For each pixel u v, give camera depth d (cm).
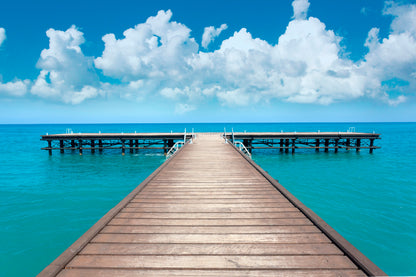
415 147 2981
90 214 882
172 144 2464
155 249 284
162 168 755
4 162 1967
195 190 539
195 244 298
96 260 259
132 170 1650
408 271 557
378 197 1048
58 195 1097
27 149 2841
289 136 2333
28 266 584
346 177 1420
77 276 231
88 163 1919
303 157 2209
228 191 531
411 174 1502
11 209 927
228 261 261
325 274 238
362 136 2383
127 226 348
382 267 571
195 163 873
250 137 2308
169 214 397
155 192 522
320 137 2372
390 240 686
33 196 1080
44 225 791
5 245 671
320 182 1302
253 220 373
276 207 432
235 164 854
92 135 2302
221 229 341
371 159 2086
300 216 390
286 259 265
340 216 847
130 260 260
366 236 708
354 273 239
